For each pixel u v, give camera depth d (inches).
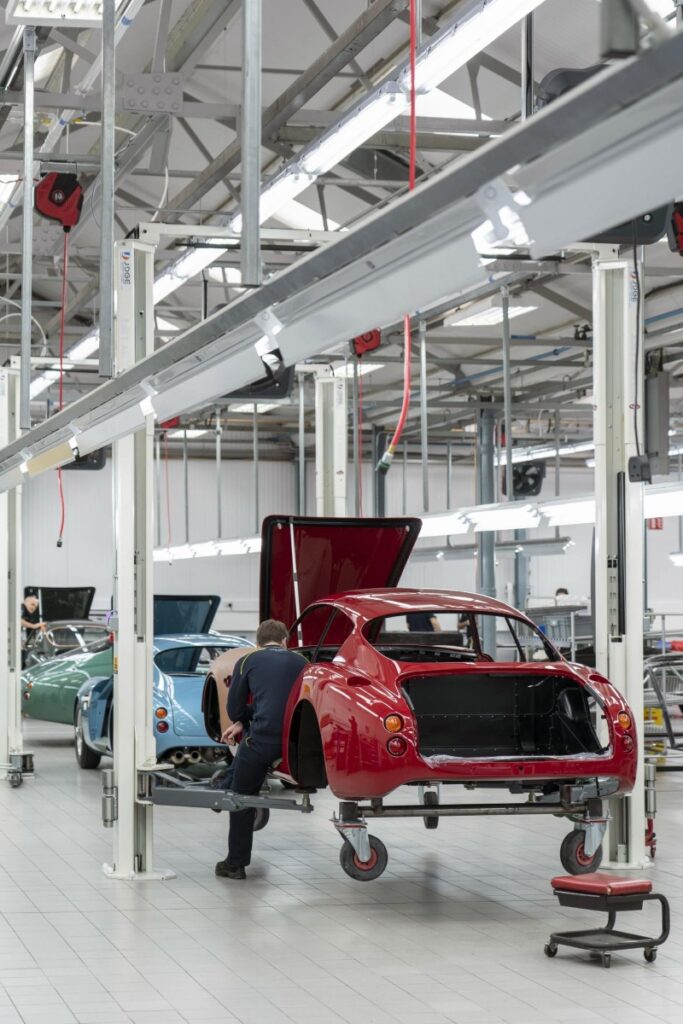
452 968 227.5
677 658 457.4
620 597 327.6
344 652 293.4
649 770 324.2
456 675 301.0
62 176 411.5
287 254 578.6
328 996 209.5
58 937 249.9
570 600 924.0
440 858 339.3
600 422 330.3
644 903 279.7
